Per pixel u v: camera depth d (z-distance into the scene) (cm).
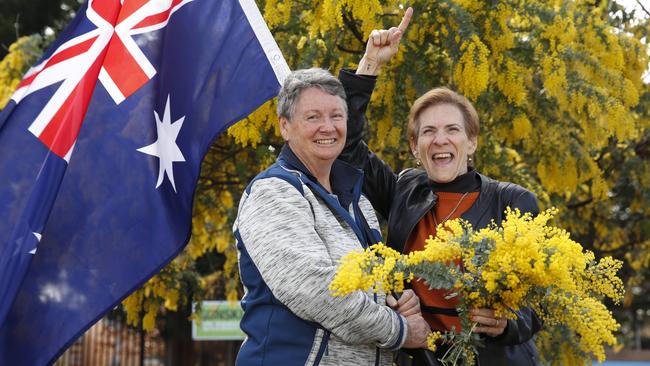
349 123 397
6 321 391
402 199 384
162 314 1497
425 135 373
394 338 312
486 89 619
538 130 665
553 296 305
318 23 581
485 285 298
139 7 443
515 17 646
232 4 445
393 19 606
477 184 372
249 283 324
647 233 884
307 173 338
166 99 433
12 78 880
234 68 438
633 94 625
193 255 845
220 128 433
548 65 605
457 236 301
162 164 424
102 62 433
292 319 314
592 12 660
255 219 317
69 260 403
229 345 1686
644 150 830
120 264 408
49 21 1534
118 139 422
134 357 1659
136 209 415
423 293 354
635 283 1042
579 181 676
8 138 416
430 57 626
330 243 323
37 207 396
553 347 683
